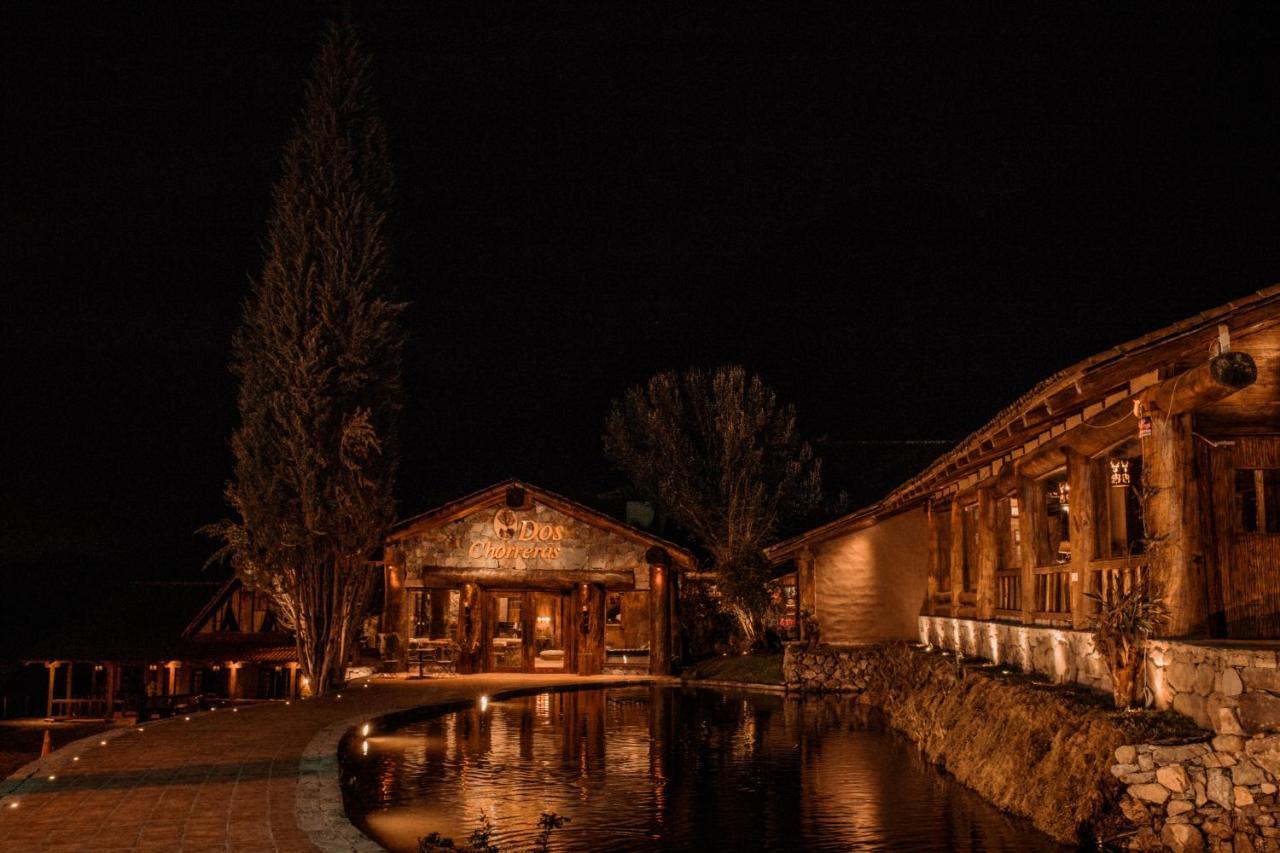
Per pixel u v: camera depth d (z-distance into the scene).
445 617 34.72
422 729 20.34
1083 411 14.14
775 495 36.47
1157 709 11.52
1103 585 14.08
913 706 19.62
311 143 28.41
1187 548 11.62
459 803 13.27
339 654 27.89
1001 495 20.59
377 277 28.53
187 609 39.31
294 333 27.47
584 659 32.44
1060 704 12.48
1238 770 9.92
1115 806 10.34
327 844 8.55
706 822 12.17
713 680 32.03
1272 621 11.57
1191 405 11.51
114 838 8.80
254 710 20.34
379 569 34.72
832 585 31.28
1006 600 19.78
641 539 33.22
